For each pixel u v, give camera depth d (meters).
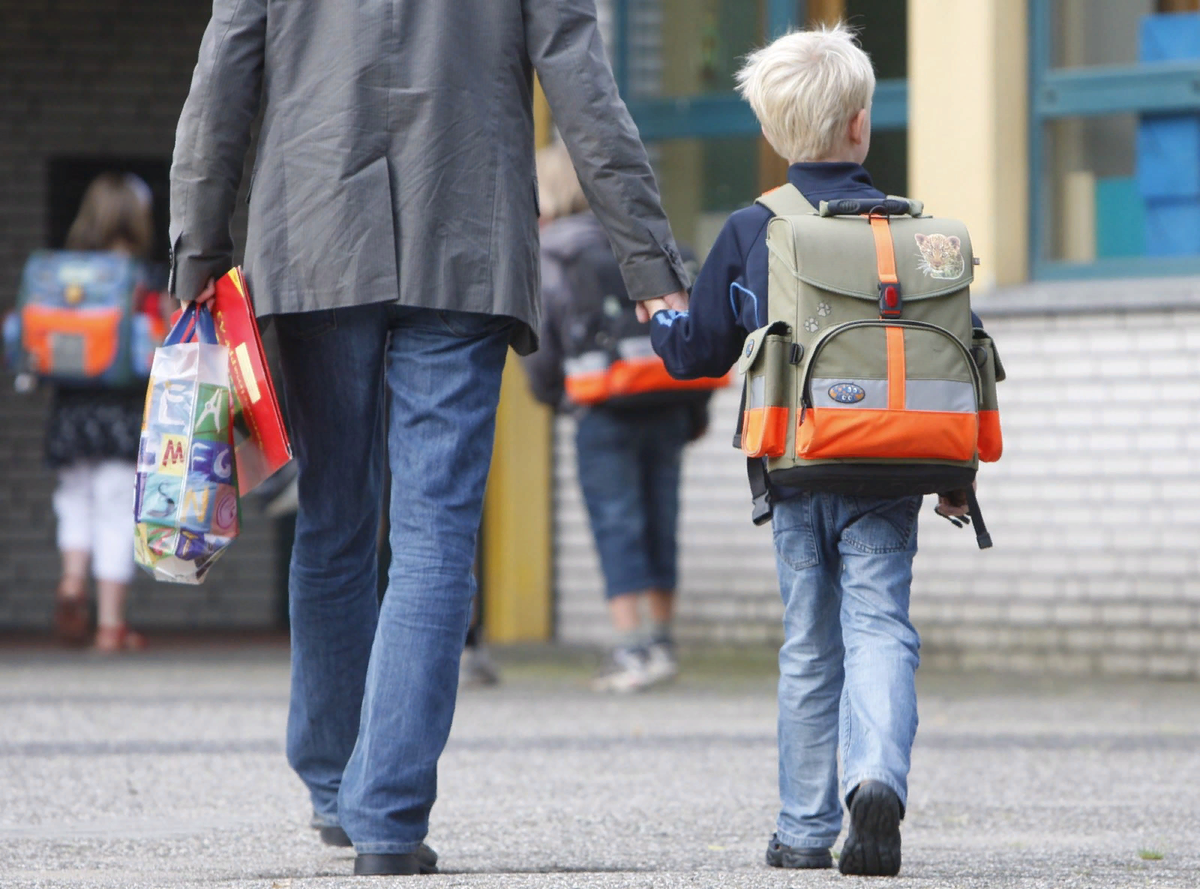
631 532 29.31
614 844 15.73
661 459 29.66
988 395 13.86
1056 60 33.94
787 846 14.05
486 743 23.17
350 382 13.45
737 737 23.84
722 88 36.97
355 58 13.11
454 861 14.73
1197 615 31.44
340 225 13.04
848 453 13.09
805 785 14.02
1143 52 33.44
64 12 43.81
